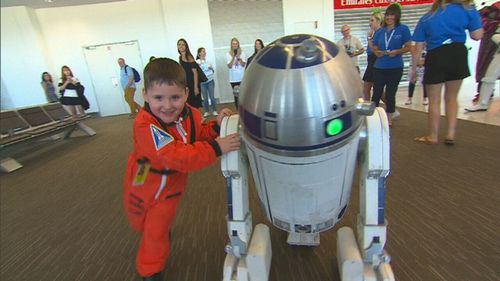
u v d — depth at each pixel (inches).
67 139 195.0
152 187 38.2
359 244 36.7
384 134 31.2
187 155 31.5
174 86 34.3
